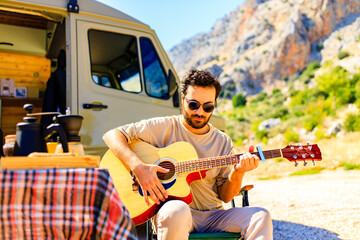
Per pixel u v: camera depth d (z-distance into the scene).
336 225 4.43
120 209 1.66
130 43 4.45
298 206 5.66
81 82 4.01
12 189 1.53
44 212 1.56
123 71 4.34
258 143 29.09
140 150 2.66
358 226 4.35
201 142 2.78
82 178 1.61
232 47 99.44
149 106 4.40
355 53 50.28
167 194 2.47
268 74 71.38
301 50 67.38
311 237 4.05
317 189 7.62
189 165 2.59
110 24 4.29
